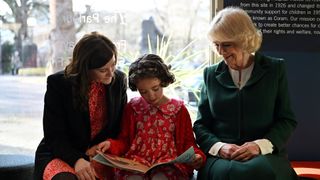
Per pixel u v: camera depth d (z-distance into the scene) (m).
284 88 2.15
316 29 2.59
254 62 2.15
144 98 2.11
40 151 2.13
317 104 2.66
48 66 2.82
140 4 2.82
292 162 2.65
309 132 2.67
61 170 1.92
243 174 1.87
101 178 2.08
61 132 2.09
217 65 2.24
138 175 2.01
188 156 1.89
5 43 2.82
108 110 2.13
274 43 2.60
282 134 2.08
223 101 2.14
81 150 2.15
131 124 2.15
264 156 1.96
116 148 2.08
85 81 2.03
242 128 2.12
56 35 2.80
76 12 2.78
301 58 2.63
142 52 2.80
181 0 2.82
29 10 2.80
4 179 2.25
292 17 2.58
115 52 2.04
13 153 2.69
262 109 2.09
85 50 2.00
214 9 2.63
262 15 2.58
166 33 2.84
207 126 2.26
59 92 2.10
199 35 2.79
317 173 2.36
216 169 1.96
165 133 2.11
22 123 2.86
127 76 2.24
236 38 1.99
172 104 2.14
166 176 2.02
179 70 2.73
